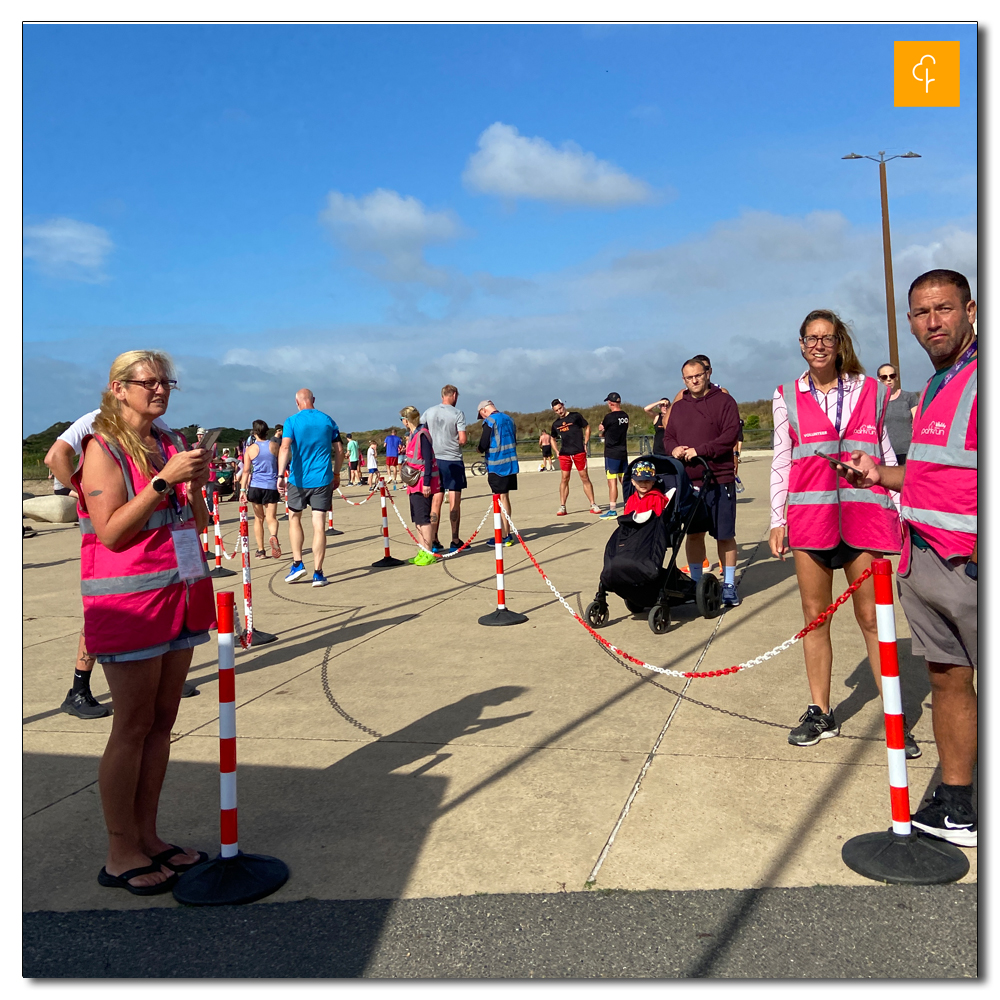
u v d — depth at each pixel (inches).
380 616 305.1
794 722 180.9
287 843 139.8
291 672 239.9
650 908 115.1
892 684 123.0
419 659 246.4
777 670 217.6
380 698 212.4
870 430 162.9
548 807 147.0
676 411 286.8
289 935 114.1
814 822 136.6
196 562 132.3
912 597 128.6
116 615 123.6
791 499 169.3
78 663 209.8
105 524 121.9
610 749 171.2
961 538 121.4
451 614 301.9
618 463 531.8
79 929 117.6
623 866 126.3
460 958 106.7
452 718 194.9
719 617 276.1
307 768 170.7
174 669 134.4
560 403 560.1
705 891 118.5
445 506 669.3
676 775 156.9
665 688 208.1
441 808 149.3
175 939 114.6
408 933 112.7
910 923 109.1
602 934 110.0
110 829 129.9
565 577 357.1
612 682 215.2
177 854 134.5
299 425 364.2
